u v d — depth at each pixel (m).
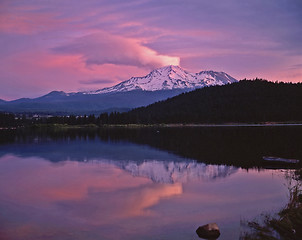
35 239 15.50
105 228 16.94
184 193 24.55
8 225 17.59
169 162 41.94
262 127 151.50
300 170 33.59
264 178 30.36
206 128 153.75
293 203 19.12
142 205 21.33
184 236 15.55
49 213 19.78
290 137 81.69
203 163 40.69
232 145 63.88
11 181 30.03
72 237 15.71
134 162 42.31
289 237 14.83
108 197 23.62
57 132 137.75
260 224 16.81
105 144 71.25
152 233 16.06
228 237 15.23
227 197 23.05
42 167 38.75
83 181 29.78
